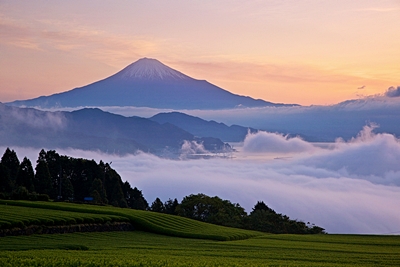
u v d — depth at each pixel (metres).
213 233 91.25
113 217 85.38
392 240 93.62
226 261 45.06
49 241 60.88
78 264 38.00
